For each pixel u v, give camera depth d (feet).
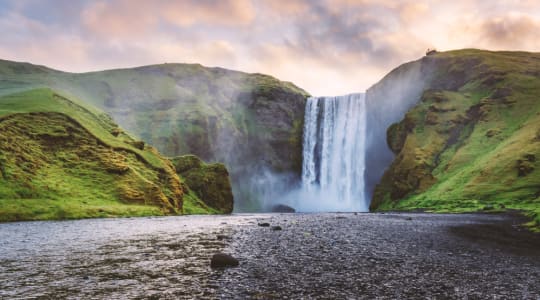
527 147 324.60
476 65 519.19
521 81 455.63
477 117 444.14
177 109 600.80
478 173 330.34
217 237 98.84
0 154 220.43
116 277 50.31
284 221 168.55
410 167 411.34
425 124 458.09
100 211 216.95
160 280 48.55
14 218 175.22
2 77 601.62
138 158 331.16
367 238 96.17
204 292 42.73
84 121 336.29
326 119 597.52
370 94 554.87
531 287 46.19
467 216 195.42
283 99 655.35
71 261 62.59
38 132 277.64
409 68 572.51
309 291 43.47
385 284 47.11
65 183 245.86
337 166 565.12
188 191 384.88
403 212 288.10
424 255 69.62
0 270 55.06
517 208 228.63
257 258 65.00
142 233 111.45
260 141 628.69
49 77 628.69
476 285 46.96
